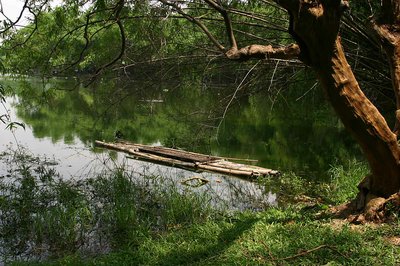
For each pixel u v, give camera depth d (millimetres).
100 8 6652
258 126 19812
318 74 5820
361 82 11070
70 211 8023
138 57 10234
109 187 9938
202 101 17109
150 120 21266
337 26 5379
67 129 20266
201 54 10773
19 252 7031
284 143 16391
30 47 6875
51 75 8023
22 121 22516
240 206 8812
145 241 6680
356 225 6227
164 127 20031
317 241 5680
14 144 16438
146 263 5832
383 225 6047
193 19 5762
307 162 13203
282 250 5547
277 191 9805
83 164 13172
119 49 9508
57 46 7613
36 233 7473
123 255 6199
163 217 7871
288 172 11445
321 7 5227
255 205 8805
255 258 5441
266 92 12352
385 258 5109
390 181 6258
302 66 10242
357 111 5863
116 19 6410
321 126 19578
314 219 6695
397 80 6531
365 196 6559
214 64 11102
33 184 10156
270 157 14211
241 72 11562
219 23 10422
